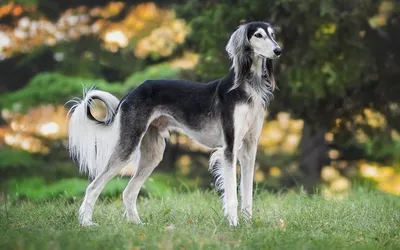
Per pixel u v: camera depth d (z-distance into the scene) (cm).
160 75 2028
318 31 1686
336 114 1861
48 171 2162
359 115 1870
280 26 1661
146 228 905
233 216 935
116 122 1002
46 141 2358
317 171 2211
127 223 950
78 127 1016
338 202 1145
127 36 2389
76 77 2228
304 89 1686
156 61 2409
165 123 1023
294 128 2581
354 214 1027
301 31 1655
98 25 2398
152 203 1212
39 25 2370
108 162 996
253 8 1708
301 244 801
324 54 1662
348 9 1695
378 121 1931
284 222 959
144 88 1003
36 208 1137
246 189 973
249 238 842
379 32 1823
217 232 873
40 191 1900
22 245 777
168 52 2345
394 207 1136
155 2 2420
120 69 2395
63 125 2358
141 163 1034
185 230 880
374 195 1316
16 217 1027
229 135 942
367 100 1845
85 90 1025
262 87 951
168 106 997
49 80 2139
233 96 939
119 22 2431
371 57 1753
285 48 1689
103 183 992
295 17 1650
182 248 778
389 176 2473
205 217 1005
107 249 770
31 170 2153
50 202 1234
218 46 1741
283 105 1784
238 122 938
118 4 2423
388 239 875
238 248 789
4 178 2142
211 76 1747
